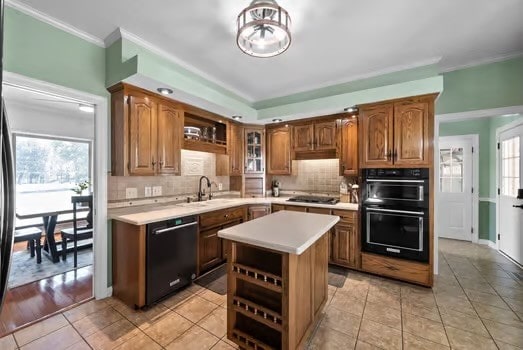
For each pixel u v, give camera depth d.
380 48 2.37
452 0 1.71
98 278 2.28
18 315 2.03
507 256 3.37
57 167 4.43
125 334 1.81
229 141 3.67
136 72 2.01
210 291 2.48
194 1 1.73
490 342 1.71
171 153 2.68
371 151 2.79
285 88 3.46
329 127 3.37
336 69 2.83
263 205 3.53
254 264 1.62
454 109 2.79
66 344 1.71
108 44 2.25
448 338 1.76
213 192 3.77
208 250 2.84
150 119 2.45
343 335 1.80
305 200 3.45
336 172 3.68
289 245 1.37
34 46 1.85
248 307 1.60
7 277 0.95
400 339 1.75
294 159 3.81
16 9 1.77
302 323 1.60
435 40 2.23
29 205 4.11
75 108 4.14
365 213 2.84
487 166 3.95
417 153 2.54
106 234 2.30
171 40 2.24
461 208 4.19
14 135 3.88
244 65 2.74
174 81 2.32
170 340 1.75
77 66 2.10
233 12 1.84
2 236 0.93
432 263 2.49
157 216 2.25
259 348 1.55
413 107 2.56
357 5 1.76
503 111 2.58
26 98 3.50
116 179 2.44
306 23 1.96
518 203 3.16
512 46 2.36
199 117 3.26
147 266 2.12
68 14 1.88
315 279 1.83
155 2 1.74
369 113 2.79
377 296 2.35
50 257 3.33
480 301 2.24
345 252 2.97
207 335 1.81
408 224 2.60
